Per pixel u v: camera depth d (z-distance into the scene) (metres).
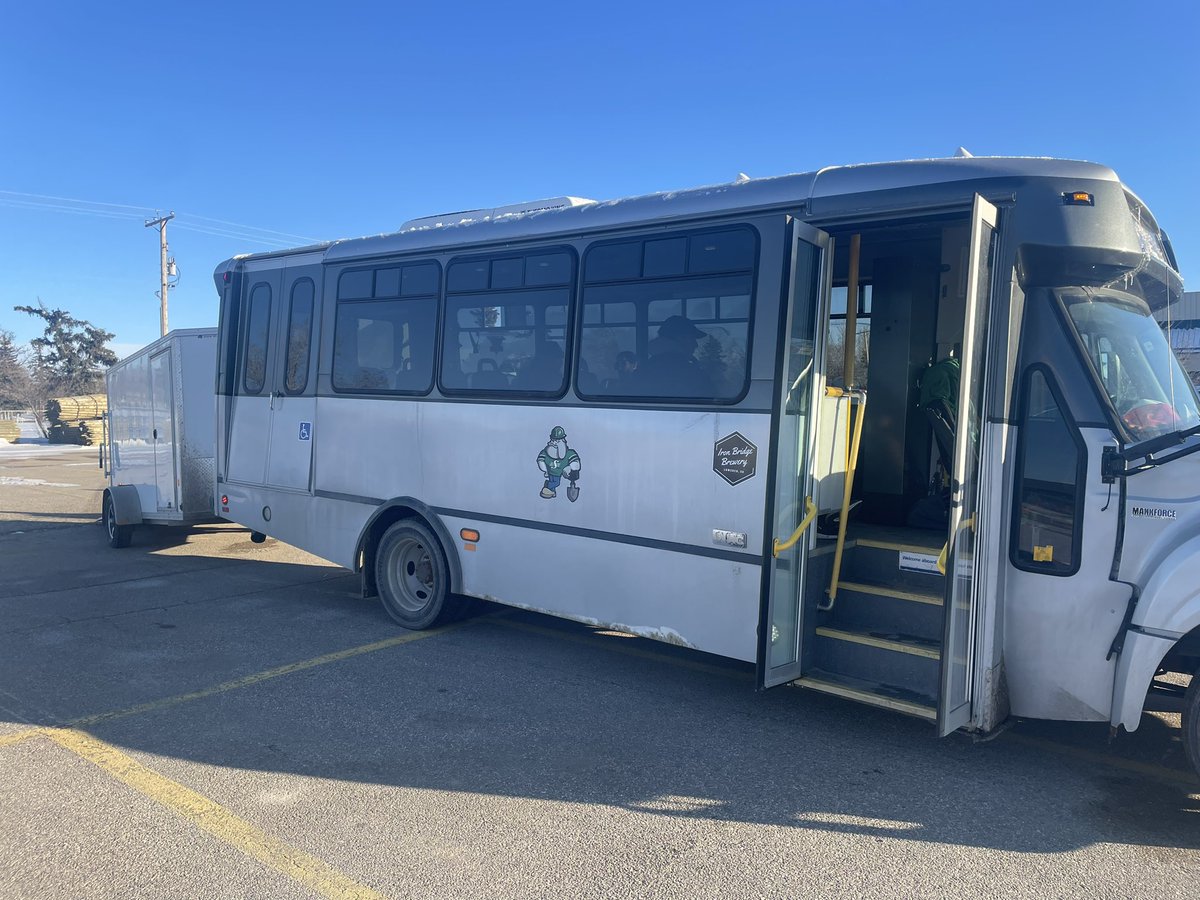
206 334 9.98
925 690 4.55
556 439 5.79
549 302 5.86
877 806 3.98
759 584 4.79
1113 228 4.13
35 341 55.97
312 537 7.54
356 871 3.36
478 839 3.62
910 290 5.73
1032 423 4.26
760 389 4.79
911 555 4.94
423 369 6.66
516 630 7.03
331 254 7.37
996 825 3.81
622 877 3.35
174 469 9.95
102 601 7.91
